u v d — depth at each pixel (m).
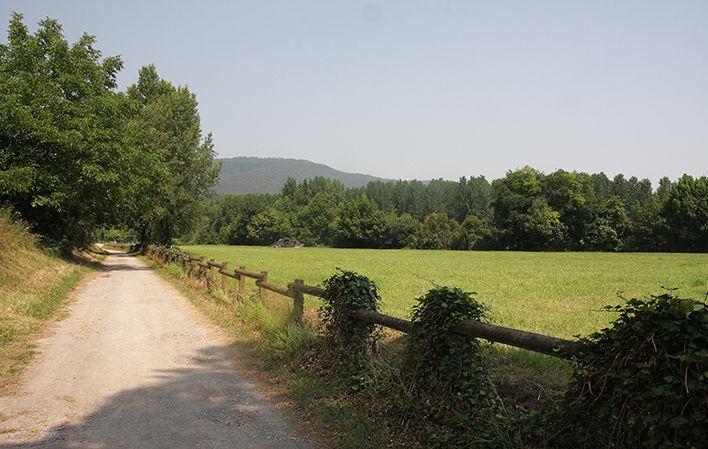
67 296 14.77
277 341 8.02
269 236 133.12
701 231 66.62
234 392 6.06
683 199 67.44
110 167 26.70
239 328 9.85
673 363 2.82
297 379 6.43
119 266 31.89
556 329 10.13
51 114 24.34
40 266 18.22
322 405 5.44
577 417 3.35
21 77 24.92
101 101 26.86
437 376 4.79
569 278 23.77
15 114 23.02
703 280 21.36
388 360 6.22
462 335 4.62
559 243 82.31
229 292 13.57
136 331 9.84
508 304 14.17
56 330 9.61
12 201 25.00
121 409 5.36
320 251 77.12
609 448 3.07
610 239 80.31
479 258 49.31
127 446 4.39
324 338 6.95
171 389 6.14
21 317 10.09
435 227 102.19
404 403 4.93
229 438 4.63
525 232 82.81
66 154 25.36
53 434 4.62
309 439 4.65
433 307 4.90
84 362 7.34
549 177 85.00
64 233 28.73
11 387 6.00
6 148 24.23
